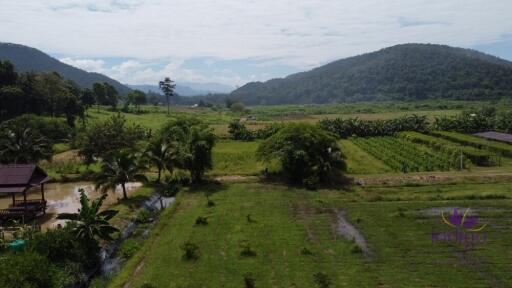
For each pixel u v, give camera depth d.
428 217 36.91
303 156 50.88
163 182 53.75
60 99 98.38
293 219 37.62
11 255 25.61
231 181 53.97
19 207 39.44
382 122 97.31
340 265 27.66
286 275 26.38
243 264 28.09
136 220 39.22
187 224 36.75
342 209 40.31
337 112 193.12
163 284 25.62
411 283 24.97
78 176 56.84
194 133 53.97
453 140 78.75
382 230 34.03
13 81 103.38
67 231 28.91
